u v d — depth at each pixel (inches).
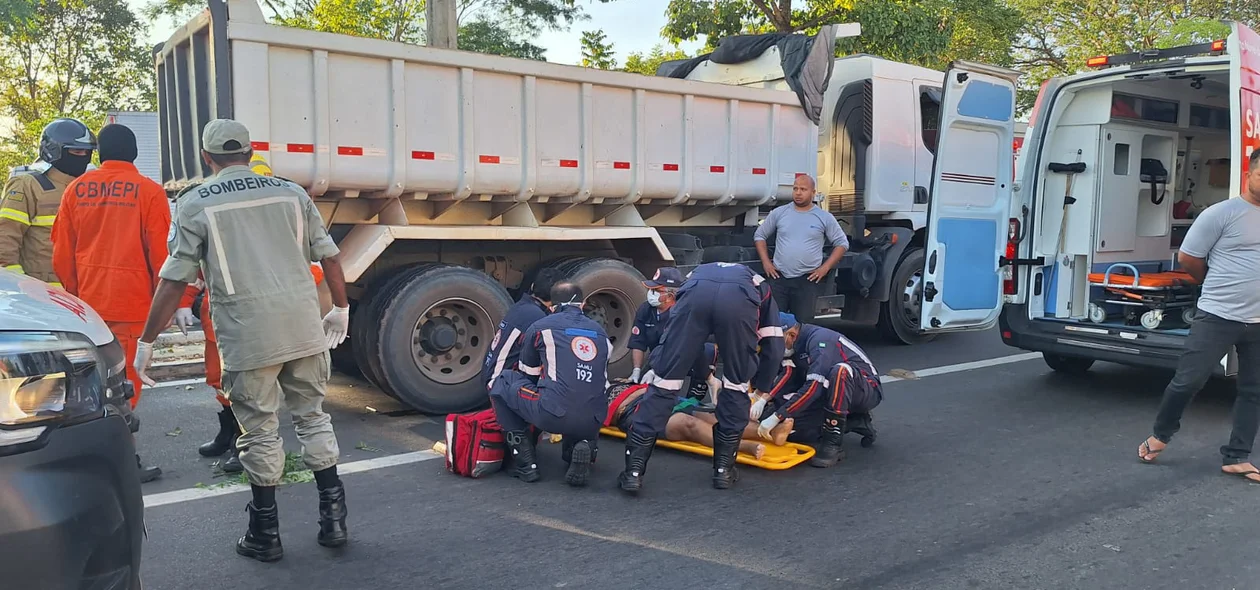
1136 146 301.1
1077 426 236.7
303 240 145.3
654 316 219.3
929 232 284.4
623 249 290.5
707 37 748.0
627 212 286.8
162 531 158.2
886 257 344.5
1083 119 288.7
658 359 182.1
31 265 191.8
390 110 229.6
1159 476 194.5
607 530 161.3
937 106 359.9
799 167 323.9
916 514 170.6
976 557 149.7
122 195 174.7
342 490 152.0
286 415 242.7
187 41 239.6
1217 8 866.1
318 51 217.5
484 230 248.4
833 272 329.7
